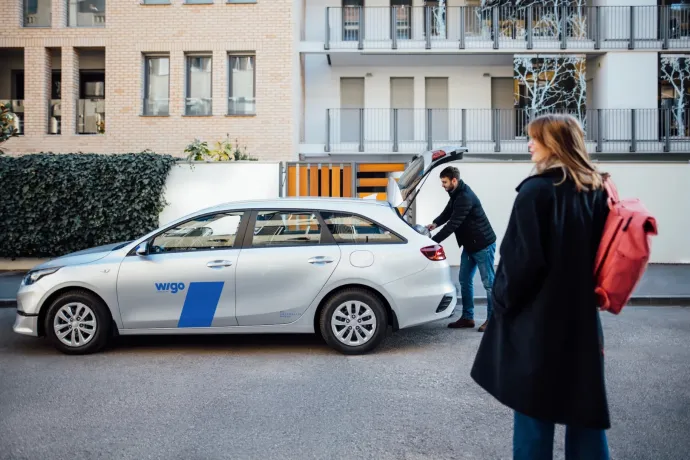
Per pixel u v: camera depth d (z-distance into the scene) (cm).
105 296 578
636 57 1900
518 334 226
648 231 218
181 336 678
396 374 510
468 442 356
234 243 589
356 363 548
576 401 214
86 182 1221
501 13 1961
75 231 1224
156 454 339
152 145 1698
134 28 1695
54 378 503
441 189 1308
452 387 471
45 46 1698
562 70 1919
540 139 238
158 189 1228
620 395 446
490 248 681
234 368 534
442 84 2072
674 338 652
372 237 590
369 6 2034
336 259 577
